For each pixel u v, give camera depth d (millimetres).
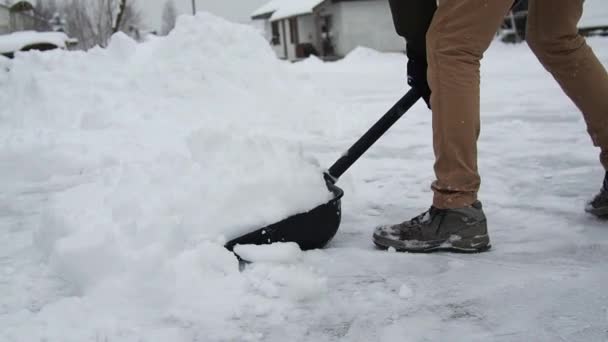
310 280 1445
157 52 5094
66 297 1507
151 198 1704
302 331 1284
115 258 1495
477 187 1730
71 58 4973
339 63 18797
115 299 1423
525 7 2072
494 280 1496
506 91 6648
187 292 1445
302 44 27922
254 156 1787
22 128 4133
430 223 1734
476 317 1308
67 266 1577
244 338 1262
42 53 5004
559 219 2002
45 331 1308
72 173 3107
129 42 5277
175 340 1254
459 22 1635
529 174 2695
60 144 3334
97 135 3736
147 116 4266
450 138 1687
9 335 1292
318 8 26578
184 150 3398
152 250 1479
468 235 1708
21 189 2842
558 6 1846
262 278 1510
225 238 1639
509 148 3340
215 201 1670
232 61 4961
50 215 1823
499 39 20625
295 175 1747
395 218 2148
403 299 1415
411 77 1792
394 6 1744
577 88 1920
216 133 1854
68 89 4457
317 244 1775
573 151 3135
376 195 2469
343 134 4270
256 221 1662
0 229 2182
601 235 1814
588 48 1909
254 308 1386
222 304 1403
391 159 3262
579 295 1381
